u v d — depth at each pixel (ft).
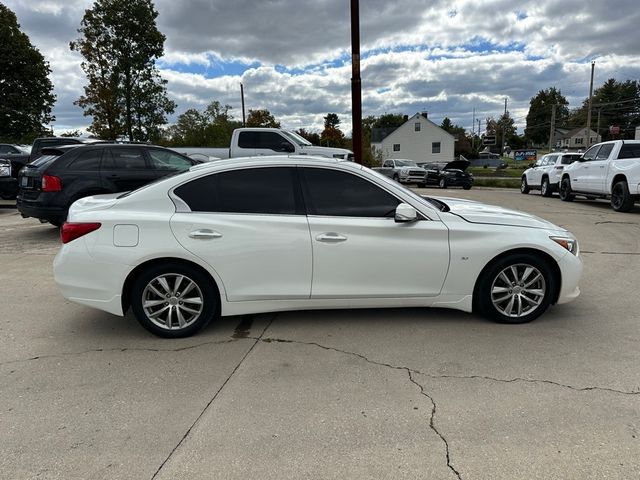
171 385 10.59
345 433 8.77
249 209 13.12
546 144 397.39
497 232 13.66
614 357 11.87
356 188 13.56
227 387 10.48
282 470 7.77
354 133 34.71
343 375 11.01
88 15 94.02
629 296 16.87
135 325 14.30
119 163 27.27
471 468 7.80
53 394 10.21
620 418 9.20
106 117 96.43
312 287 13.25
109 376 11.03
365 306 13.64
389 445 8.41
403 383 10.61
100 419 9.26
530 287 14.03
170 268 12.84
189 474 7.69
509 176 138.10
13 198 41.06
